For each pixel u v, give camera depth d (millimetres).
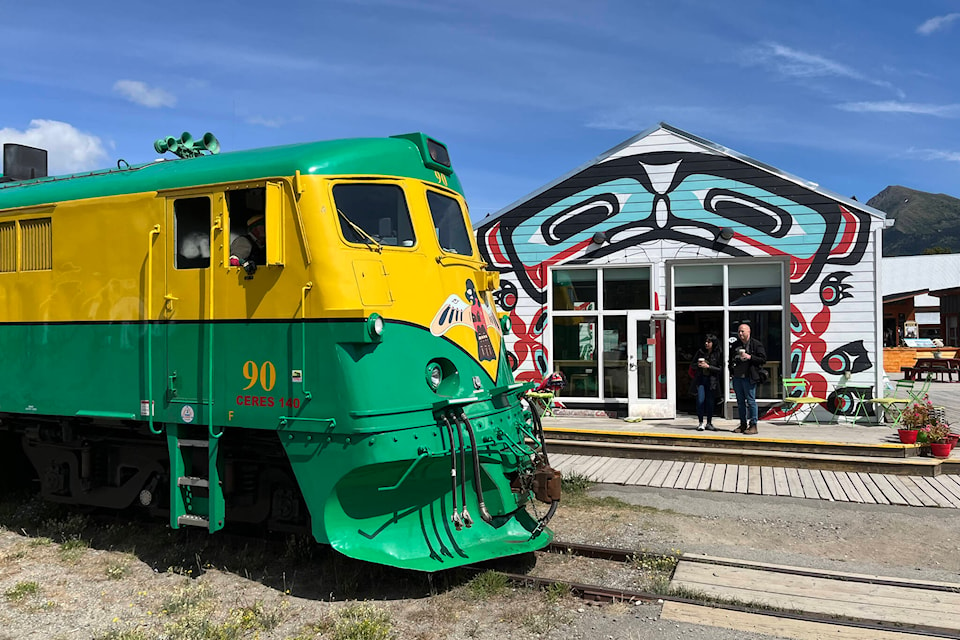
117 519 6590
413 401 4961
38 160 9008
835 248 11820
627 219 12648
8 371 6309
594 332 12938
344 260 4902
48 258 6137
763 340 12281
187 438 5457
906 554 6121
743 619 4609
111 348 5734
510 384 5961
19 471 7625
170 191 5469
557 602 4902
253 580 5312
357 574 5227
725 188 12258
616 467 9430
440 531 5184
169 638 4312
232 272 5203
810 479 8711
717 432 10742
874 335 11664
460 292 5598
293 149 5281
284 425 4938
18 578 5410
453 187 6195
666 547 6145
